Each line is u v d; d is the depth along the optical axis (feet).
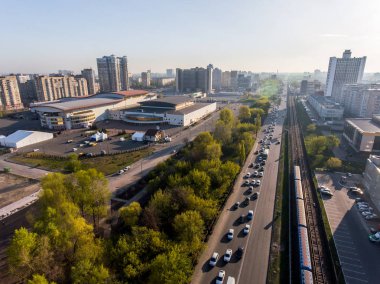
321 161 458.91
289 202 323.37
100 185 271.69
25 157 492.54
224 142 515.09
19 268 185.98
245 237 257.55
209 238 255.09
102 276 173.06
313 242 254.27
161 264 181.68
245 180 386.32
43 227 214.90
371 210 304.09
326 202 327.47
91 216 277.85
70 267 197.16
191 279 205.98
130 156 492.54
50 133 626.23
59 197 239.91
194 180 304.30
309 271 205.98
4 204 323.78
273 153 513.45
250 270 217.56
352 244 250.98
